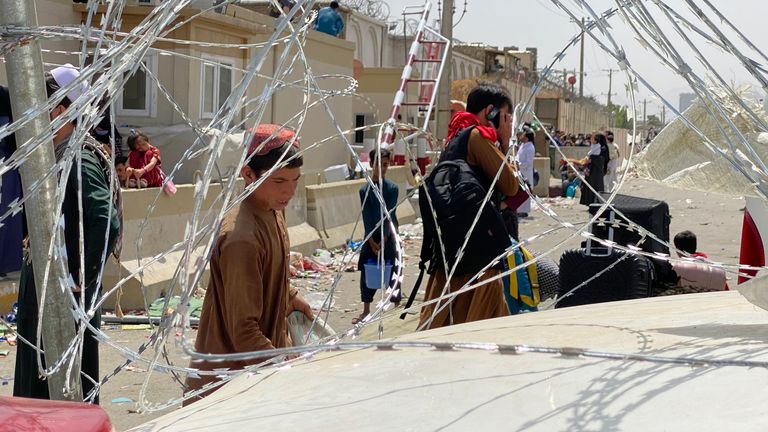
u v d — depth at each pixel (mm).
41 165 2295
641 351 1496
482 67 32781
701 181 1819
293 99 17031
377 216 8180
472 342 1743
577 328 1839
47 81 3225
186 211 10055
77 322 2668
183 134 14422
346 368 1670
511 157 2814
